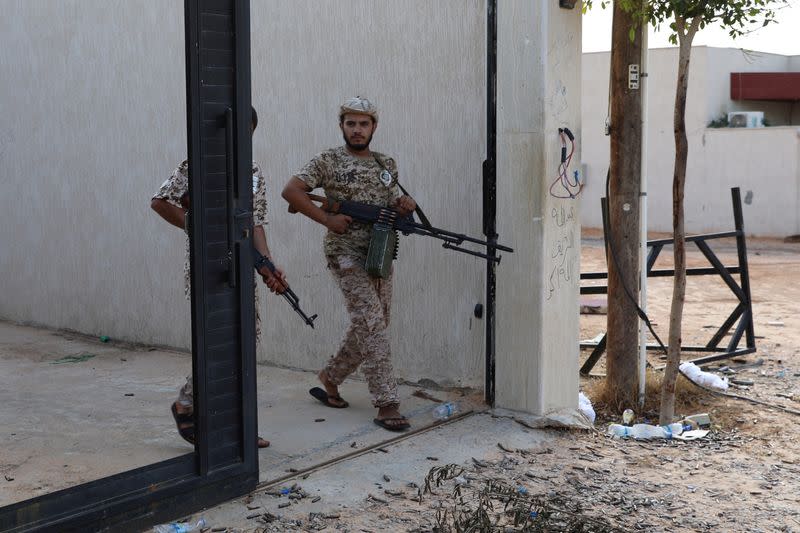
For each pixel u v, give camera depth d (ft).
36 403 19.22
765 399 21.67
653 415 20.20
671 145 78.28
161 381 21.31
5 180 28.86
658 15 17.28
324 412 18.42
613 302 20.72
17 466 15.15
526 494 14.40
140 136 24.80
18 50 27.89
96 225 26.21
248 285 13.78
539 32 17.17
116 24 24.97
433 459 15.93
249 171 13.69
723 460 16.97
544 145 17.31
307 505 13.75
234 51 13.33
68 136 26.66
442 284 19.69
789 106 90.99
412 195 19.92
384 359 17.25
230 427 13.74
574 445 17.38
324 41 21.04
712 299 40.78
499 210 18.03
